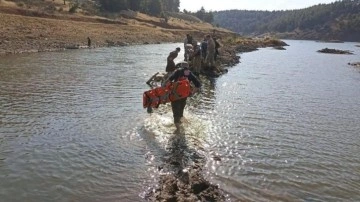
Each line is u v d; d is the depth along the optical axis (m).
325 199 7.00
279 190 7.25
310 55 54.34
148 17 118.50
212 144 9.65
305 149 9.73
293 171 8.19
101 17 88.50
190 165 8.12
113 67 25.61
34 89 15.93
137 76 21.17
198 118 12.16
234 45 57.25
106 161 8.20
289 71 28.66
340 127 12.14
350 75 27.88
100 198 6.62
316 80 23.83
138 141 9.54
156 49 49.59
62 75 20.48
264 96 16.98
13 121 10.91
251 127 11.51
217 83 20.17
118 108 12.91
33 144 9.09
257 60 38.03
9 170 7.59
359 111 14.74
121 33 67.25
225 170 8.00
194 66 21.66
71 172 7.60
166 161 8.31
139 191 6.90
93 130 10.31
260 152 9.27
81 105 13.22
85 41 49.81
